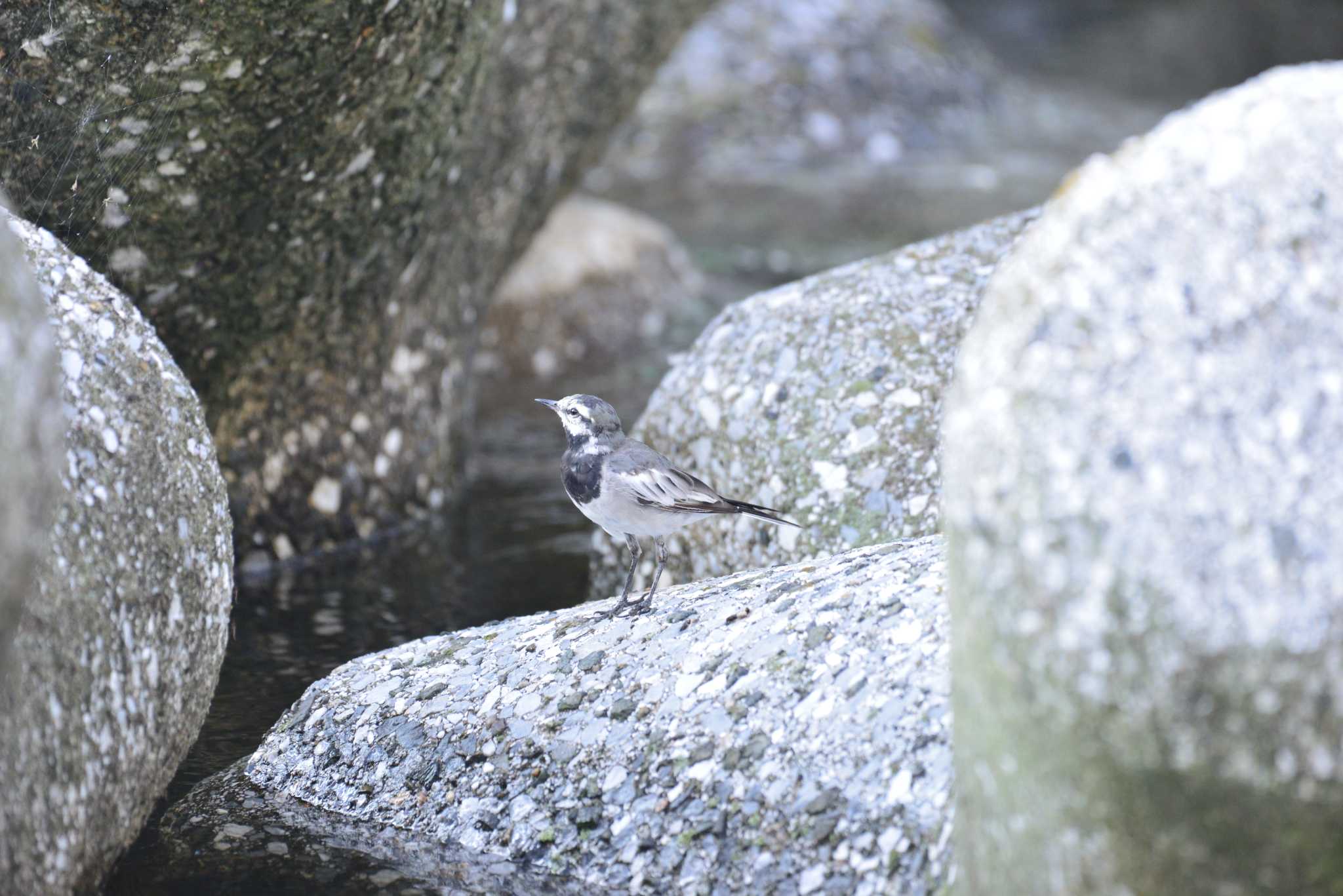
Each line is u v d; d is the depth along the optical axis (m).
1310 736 4.72
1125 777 4.91
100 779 6.61
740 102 33.28
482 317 15.97
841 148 33.41
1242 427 4.86
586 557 13.51
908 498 10.16
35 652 6.09
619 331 21.84
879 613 7.47
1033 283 5.24
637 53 17.78
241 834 7.81
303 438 13.30
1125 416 4.94
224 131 10.30
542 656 8.35
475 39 11.68
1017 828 5.27
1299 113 5.14
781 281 25.02
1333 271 4.96
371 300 13.20
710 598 8.55
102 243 10.62
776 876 6.68
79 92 9.49
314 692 8.83
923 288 11.17
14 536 5.16
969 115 36.69
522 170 15.70
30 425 5.30
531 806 7.54
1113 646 4.85
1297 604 4.70
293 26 9.76
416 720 8.24
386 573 13.07
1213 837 4.87
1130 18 50.22
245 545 13.04
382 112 11.12
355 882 7.32
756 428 10.80
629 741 7.48
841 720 6.96
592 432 9.44
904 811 6.49
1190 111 5.37
